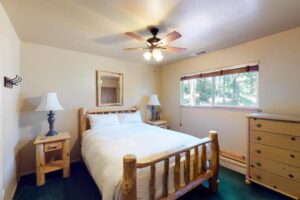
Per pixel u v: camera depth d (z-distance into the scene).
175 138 2.24
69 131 2.92
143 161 1.30
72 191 2.03
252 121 2.13
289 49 2.09
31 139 2.54
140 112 3.96
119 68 3.59
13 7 1.53
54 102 2.40
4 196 1.61
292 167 1.78
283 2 1.46
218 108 2.99
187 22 1.85
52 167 2.30
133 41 2.47
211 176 1.98
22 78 2.46
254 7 1.55
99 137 2.34
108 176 1.36
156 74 4.27
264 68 2.33
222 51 2.87
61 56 2.81
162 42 1.98
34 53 2.56
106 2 1.46
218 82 3.04
